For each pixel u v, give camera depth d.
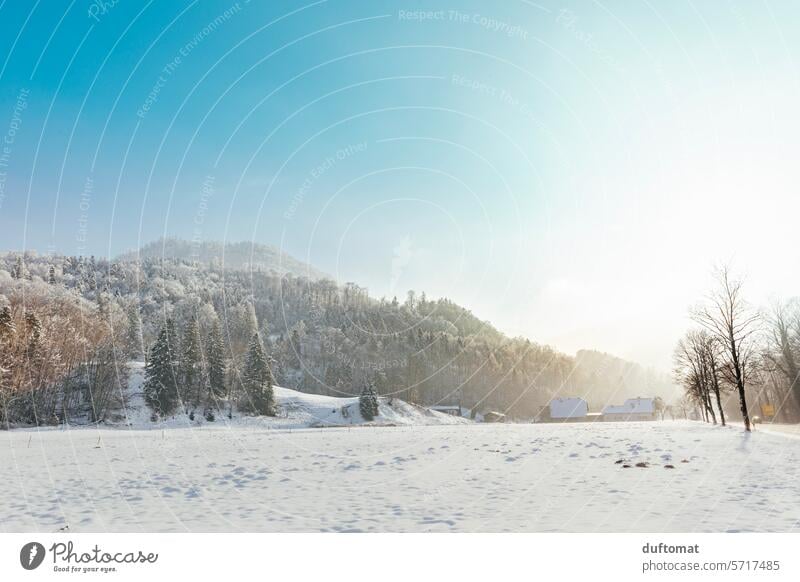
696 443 18.78
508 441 23.39
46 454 18.39
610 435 26.08
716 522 7.07
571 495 9.27
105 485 11.47
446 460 15.73
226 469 14.20
